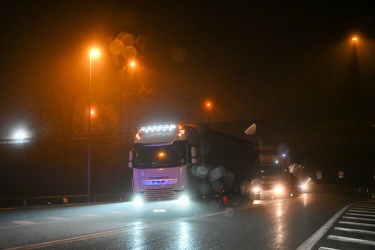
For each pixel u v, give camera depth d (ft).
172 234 40.63
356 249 32.94
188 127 66.33
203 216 59.72
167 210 71.82
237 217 58.08
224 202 73.67
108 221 54.29
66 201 105.70
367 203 92.38
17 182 137.18
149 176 64.13
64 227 47.62
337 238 38.55
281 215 61.31
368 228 46.03
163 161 63.87
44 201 106.52
